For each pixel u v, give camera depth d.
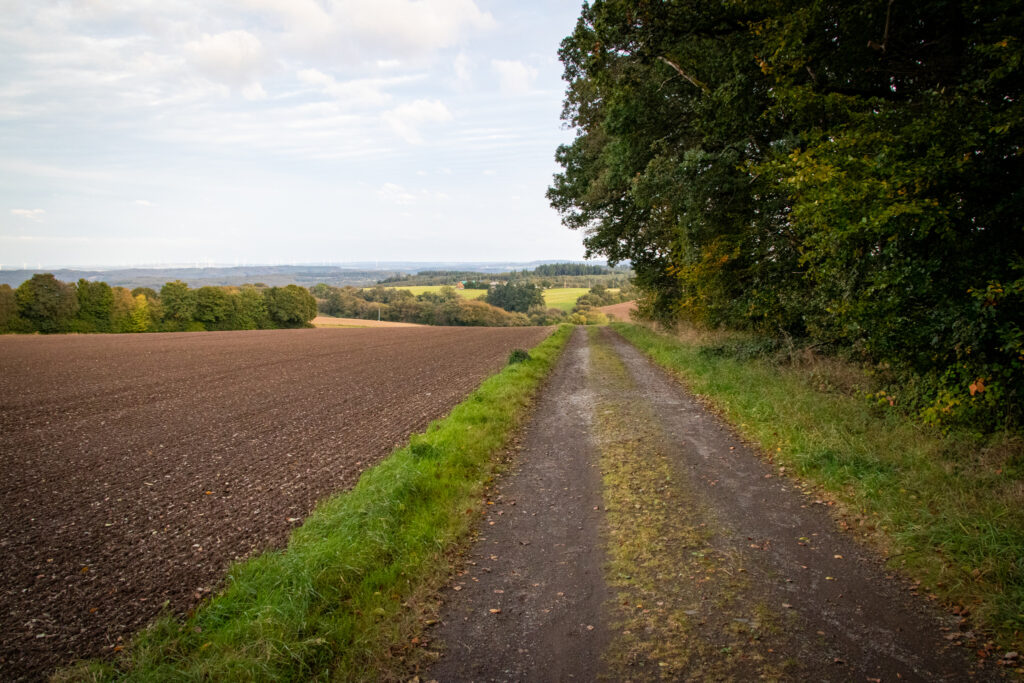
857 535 5.01
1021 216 6.16
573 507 6.07
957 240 6.32
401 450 7.88
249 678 3.16
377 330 65.31
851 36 9.94
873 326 7.29
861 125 7.96
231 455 8.79
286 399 14.66
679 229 15.73
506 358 25.14
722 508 5.81
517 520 5.77
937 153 6.34
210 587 4.49
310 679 3.30
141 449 9.33
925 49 9.45
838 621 3.72
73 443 9.85
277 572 4.34
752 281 15.23
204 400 14.64
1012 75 6.76
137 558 5.11
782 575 4.38
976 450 6.14
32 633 3.93
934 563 4.27
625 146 15.76
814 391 9.98
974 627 3.58
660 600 4.09
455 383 16.70
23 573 4.87
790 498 6.02
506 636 3.72
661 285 25.72
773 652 3.41
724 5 10.96
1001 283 5.88
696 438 8.71
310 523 5.39
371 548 4.74
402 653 3.55
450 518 5.63
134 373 21.48
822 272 8.66
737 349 15.61
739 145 13.25
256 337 49.97
